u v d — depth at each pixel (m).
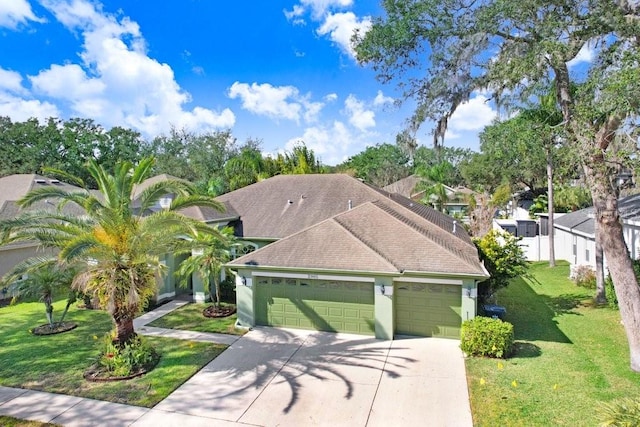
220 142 45.47
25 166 45.94
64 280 14.27
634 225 16.75
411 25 11.47
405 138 12.95
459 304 12.77
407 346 12.36
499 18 10.55
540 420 8.19
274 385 10.02
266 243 18.86
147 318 15.61
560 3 10.02
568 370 10.41
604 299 16.78
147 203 11.84
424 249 13.44
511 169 44.69
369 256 13.25
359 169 74.69
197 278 17.80
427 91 12.40
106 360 10.80
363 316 13.43
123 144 53.72
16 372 10.99
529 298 17.84
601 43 10.26
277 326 14.39
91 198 10.85
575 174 12.73
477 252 15.12
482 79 11.83
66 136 48.91
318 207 20.34
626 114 9.11
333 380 10.21
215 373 10.77
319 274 13.47
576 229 22.19
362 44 12.28
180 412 8.85
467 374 10.34
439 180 45.44
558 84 10.96
